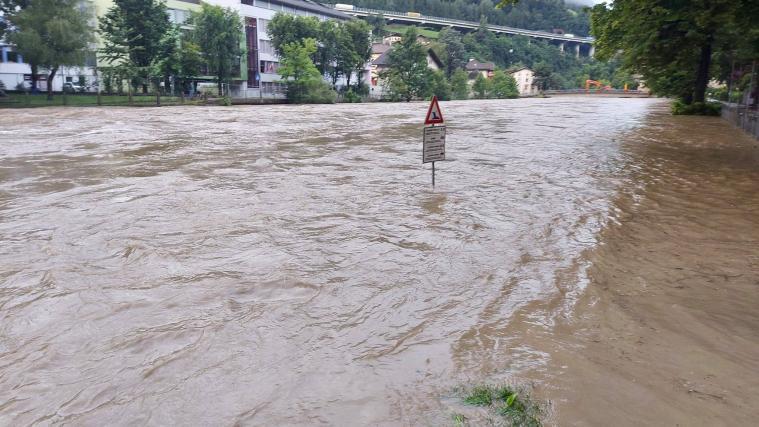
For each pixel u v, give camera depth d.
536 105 46.06
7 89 49.03
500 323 3.81
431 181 9.45
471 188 8.84
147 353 3.36
